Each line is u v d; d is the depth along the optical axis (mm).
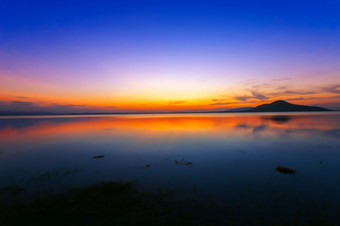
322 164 14617
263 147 21453
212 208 8180
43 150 21234
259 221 7227
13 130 44312
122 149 21375
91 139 29328
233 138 28422
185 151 19969
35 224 6941
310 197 9156
